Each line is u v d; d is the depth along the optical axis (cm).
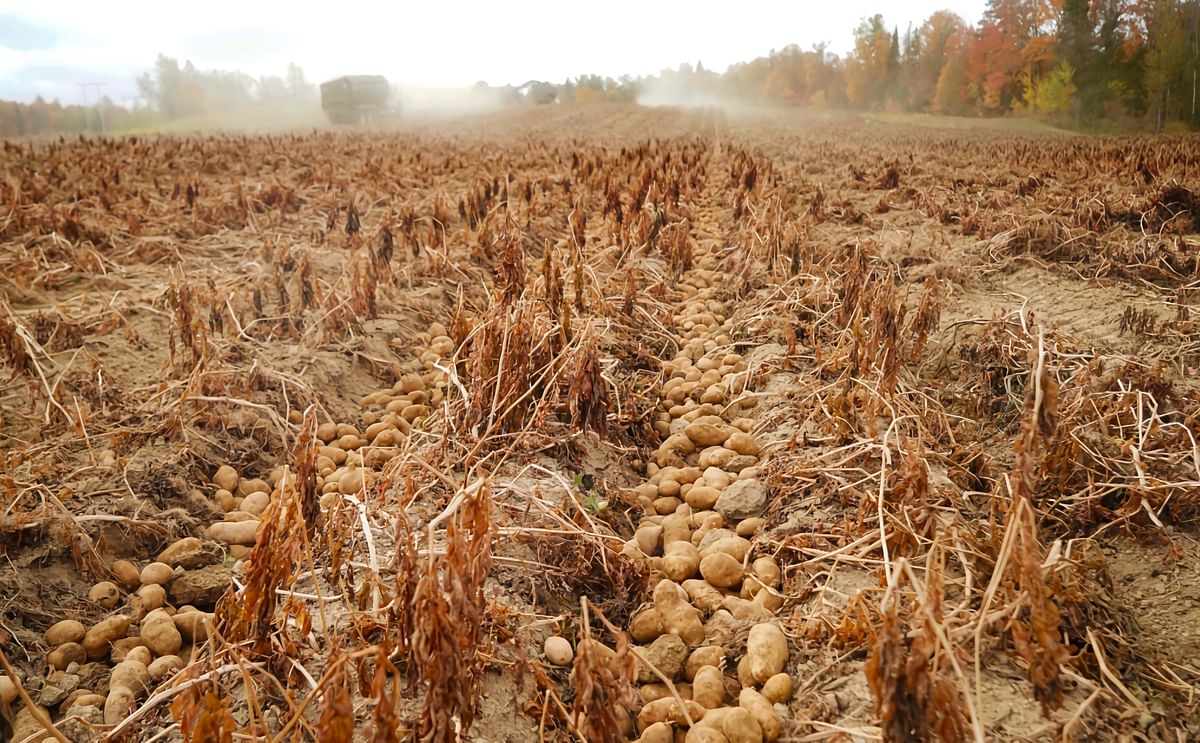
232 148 1972
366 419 417
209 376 389
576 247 549
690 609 253
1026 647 170
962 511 285
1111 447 315
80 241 709
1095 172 1315
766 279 613
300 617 209
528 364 351
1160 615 240
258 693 205
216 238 796
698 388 445
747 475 342
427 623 160
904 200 1021
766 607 259
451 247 753
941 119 5662
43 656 231
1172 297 536
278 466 366
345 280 564
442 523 271
